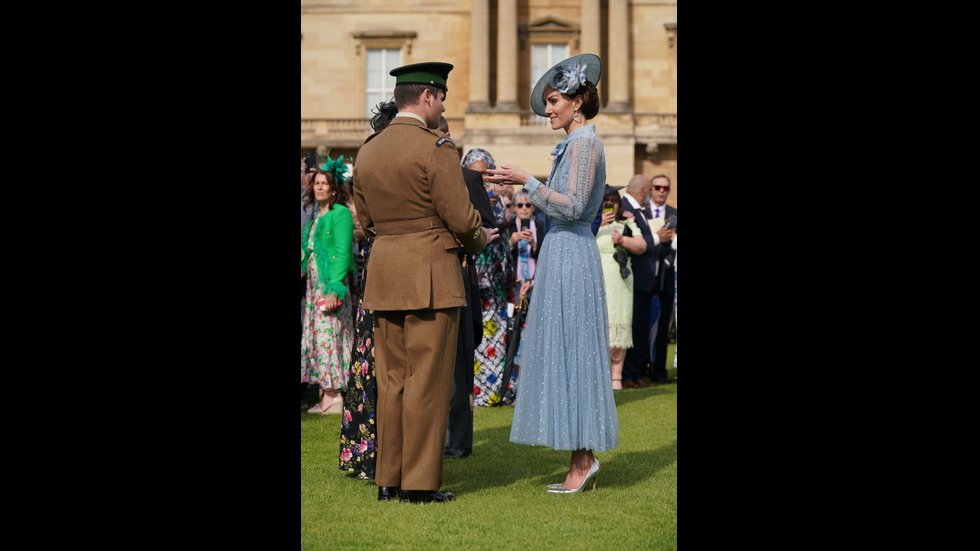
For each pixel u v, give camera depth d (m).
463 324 5.31
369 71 31.30
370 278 4.30
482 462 5.23
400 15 31.08
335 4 31.09
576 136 4.41
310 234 7.19
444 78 4.34
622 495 4.33
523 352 4.50
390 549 3.45
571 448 4.34
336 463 5.18
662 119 30.53
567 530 3.70
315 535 3.63
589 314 4.41
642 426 6.45
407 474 4.19
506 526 3.77
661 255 9.27
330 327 7.09
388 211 4.23
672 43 31.17
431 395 4.20
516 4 30.92
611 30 30.53
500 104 29.98
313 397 8.34
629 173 29.86
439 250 4.20
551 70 4.45
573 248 4.43
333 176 6.90
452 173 4.12
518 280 8.61
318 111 31.20
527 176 4.39
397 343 4.30
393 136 4.24
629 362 8.99
